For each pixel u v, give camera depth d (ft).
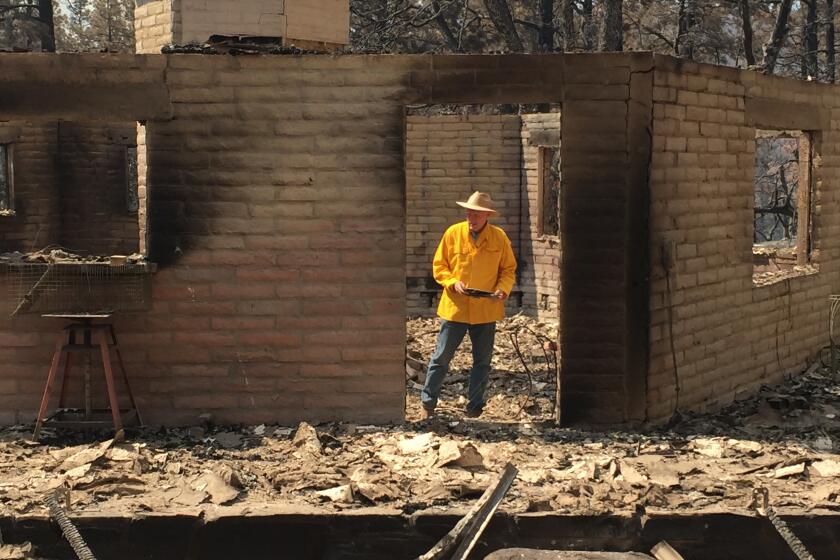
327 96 29.66
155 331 30.01
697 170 32.60
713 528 23.47
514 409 33.76
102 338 28.76
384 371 30.25
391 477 25.46
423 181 55.52
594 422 30.50
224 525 23.21
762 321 37.40
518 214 55.36
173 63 29.58
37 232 54.95
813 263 42.04
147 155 29.76
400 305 30.09
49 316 28.63
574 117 29.81
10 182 54.80
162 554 23.17
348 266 29.99
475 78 29.71
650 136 30.12
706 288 33.55
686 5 89.51
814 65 89.81
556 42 97.45
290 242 29.94
